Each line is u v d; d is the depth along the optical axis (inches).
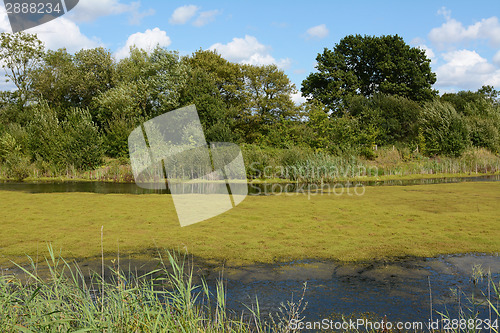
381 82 1648.6
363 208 409.4
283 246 268.4
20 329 94.1
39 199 482.3
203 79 1238.3
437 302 174.7
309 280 204.2
